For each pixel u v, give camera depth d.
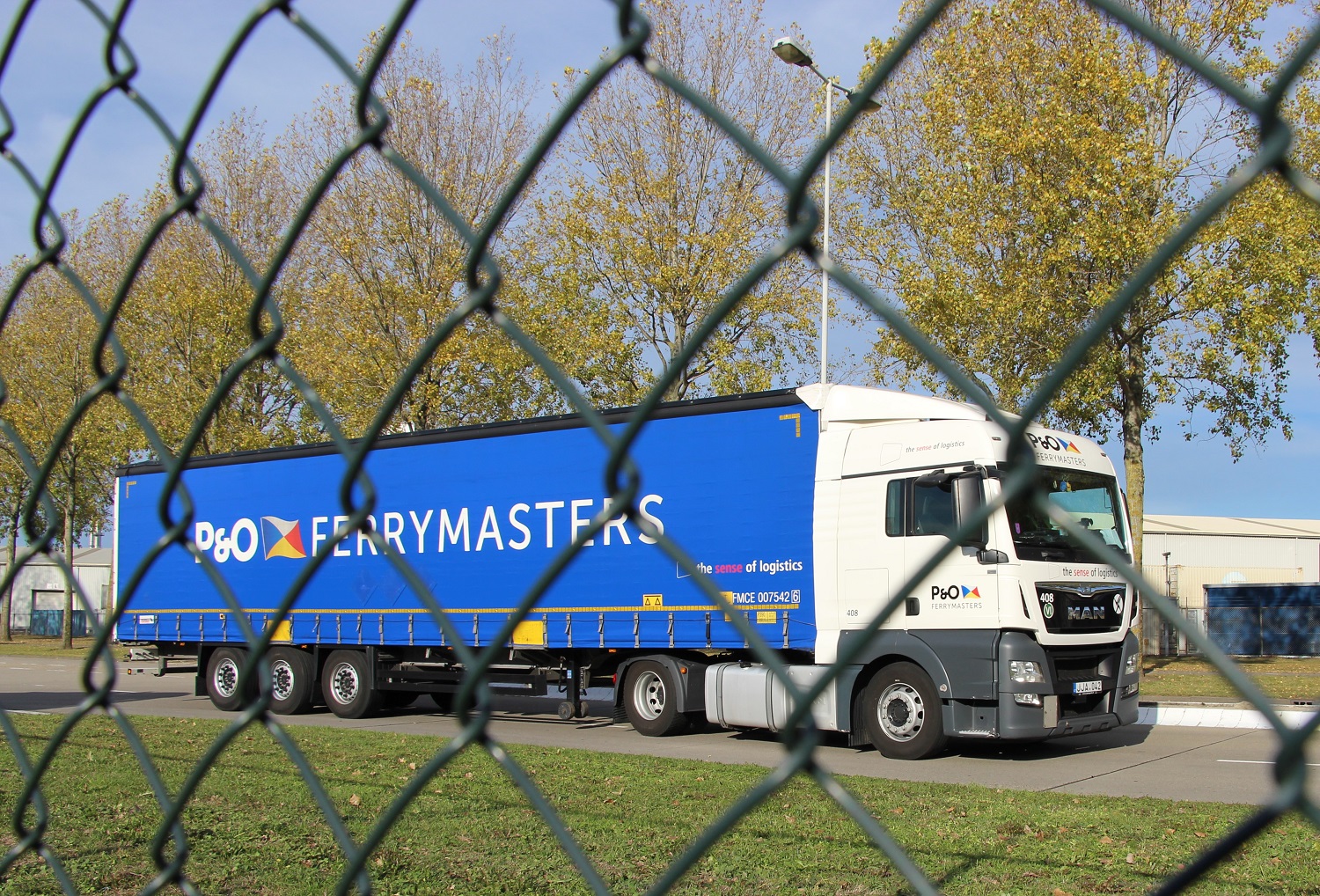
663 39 22.36
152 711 16.34
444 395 22.69
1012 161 18.05
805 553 11.59
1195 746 11.91
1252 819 0.92
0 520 38.66
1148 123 17.03
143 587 17.69
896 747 10.94
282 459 16.28
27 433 26.92
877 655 11.02
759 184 21.94
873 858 5.76
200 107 1.69
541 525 13.71
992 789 8.03
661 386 1.26
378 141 1.48
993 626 10.41
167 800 1.89
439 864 5.61
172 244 26.28
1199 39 16.61
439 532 14.60
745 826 6.55
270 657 16.17
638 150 22.38
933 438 10.95
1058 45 18.23
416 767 9.07
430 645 14.72
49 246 1.99
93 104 1.84
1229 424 19.08
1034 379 17.73
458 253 22.69
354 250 23.20
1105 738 12.77
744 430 12.19
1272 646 29.97
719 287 21.80
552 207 22.92
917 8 18.97
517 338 1.39
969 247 18.38
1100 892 5.16
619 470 1.31
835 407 11.66
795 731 1.19
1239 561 43.16
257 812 6.89
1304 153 14.16
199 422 1.77
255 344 1.69
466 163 23.06
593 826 6.56
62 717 13.41
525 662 14.16
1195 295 16.03
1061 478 11.19
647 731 12.91
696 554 12.32
